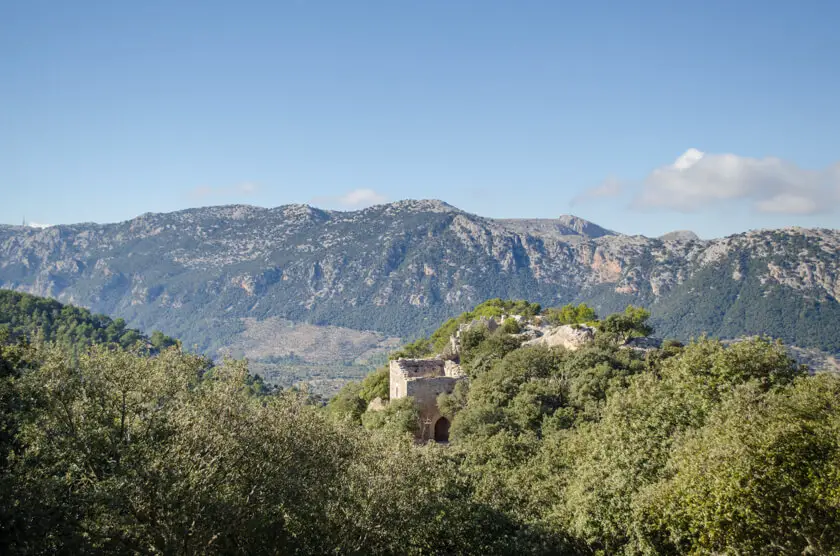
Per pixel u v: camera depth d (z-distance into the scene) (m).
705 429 32.47
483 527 34.66
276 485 26.58
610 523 30.44
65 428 24.25
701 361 43.88
